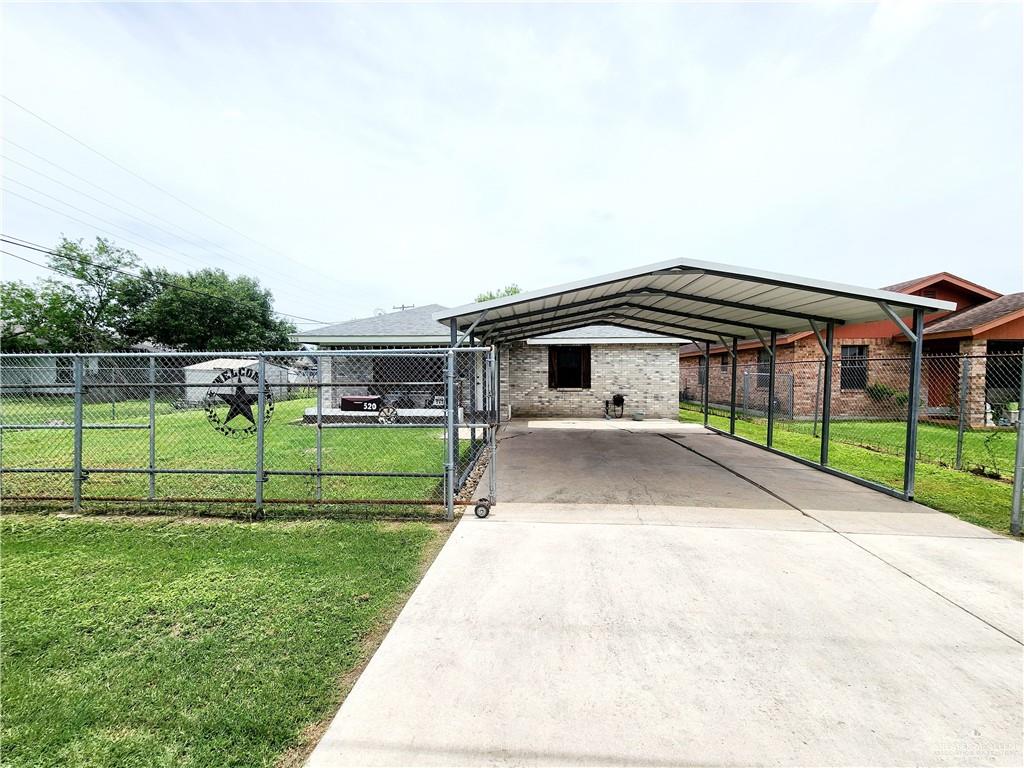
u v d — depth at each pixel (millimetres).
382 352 4672
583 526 4473
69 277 28094
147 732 1957
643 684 2250
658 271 5484
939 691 2205
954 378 12023
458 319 7176
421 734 1939
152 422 4820
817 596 3109
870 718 2033
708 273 5500
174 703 2117
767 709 2088
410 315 16016
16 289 27141
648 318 10469
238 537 4129
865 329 13242
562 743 1894
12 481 6035
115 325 30125
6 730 1957
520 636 2650
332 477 6336
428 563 3627
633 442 9859
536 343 14406
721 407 17688
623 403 14523
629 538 4160
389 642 2590
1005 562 3656
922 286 13391
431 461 7398
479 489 5824
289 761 1819
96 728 1975
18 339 27297
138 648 2516
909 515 4844
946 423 11930
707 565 3592
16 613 2861
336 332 14070
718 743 1895
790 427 11883
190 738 1926
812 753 1846
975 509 5031
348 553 3789
